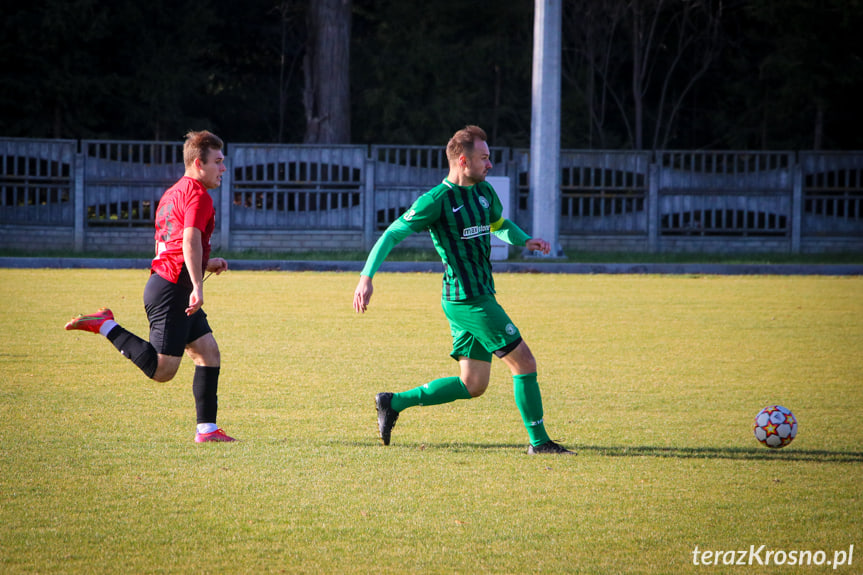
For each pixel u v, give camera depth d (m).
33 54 111.62
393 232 21.14
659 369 32.78
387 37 126.06
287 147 87.25
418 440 22.88
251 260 73.50
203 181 21.80
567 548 15.76
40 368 31.12
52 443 21.86
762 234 96.88
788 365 33.72
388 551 15.52
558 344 38.03
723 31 129.25
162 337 21.44
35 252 81.31
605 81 129.62
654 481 19.56
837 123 133.38
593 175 91.81
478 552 15.52
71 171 85.62
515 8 125.00
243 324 42.12
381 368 31.97
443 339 38.34
